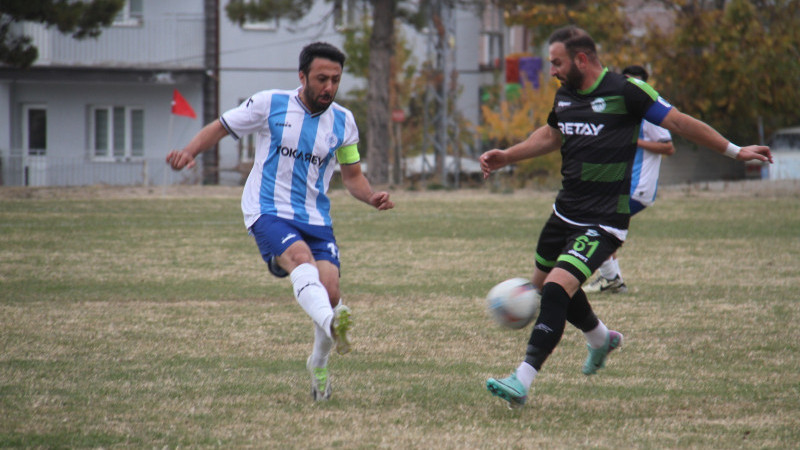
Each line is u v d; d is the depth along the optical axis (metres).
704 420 15.63
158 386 17.70
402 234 49.31
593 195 17.06
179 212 62.25
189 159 16.39
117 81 109.19
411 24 105.38
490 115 106.81
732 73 103.81
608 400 17.02
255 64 117.75
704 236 47.84
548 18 105.38
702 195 80.38
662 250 41.91
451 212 64.44
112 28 110.88
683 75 104.38
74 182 107.50
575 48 16.95
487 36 139.25
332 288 16.61
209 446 13.83
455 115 101.75
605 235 16.88
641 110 16.78
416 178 108.94
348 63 120.88
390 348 21.72
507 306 16.64
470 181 103.25
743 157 16.41
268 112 16.83
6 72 106.88
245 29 116.81
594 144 16.95
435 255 40.44
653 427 15.16
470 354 21.12
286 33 118.75
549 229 17.73
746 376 18.97
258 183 17.05
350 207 69.44
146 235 47.50
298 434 14.53
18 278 32.41
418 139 120.44
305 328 24.05
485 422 15.44
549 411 16.23
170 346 21.62
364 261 38.31
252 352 21.11
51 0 84.81
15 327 23.62
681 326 24.42
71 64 108.62
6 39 87.56
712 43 104.44
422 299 28.98
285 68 119.12
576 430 14.97
